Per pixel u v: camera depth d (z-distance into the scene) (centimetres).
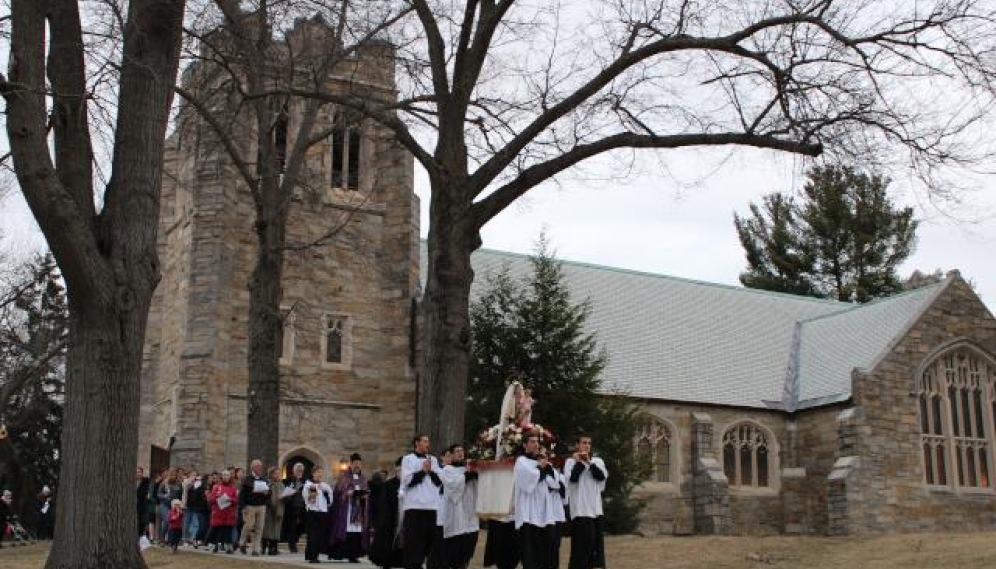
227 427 3231
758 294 4750
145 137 1488
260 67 2466
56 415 5322
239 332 3334
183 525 2627
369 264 3575
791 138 1983
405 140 2041
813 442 3903
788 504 3906
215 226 3281
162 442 3503
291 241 3409
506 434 1650
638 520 3203
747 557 2228
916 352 3756
